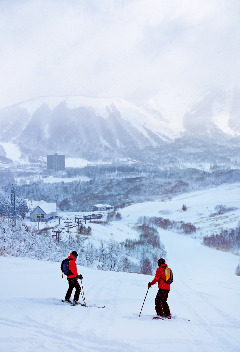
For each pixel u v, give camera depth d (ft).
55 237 304.50
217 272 234.38
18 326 26.71
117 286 61.57
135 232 444.96
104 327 27.91
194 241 457.68
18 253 124.16
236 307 43.50
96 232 378.12
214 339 26.13
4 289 51.11
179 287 68.90
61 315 32.04
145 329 28.27
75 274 39.58
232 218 591.78
